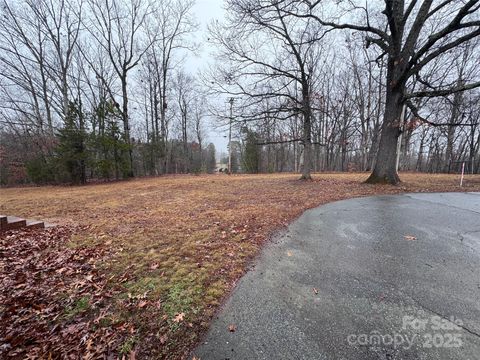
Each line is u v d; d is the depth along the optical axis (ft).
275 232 15.56
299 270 10.44
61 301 8.61
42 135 62.28
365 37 35.29
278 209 21.50
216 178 59.31
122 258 12.10
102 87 72.23
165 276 10.19
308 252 12.34
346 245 13.10
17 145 68.85
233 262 11.38
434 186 33.65
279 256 11.94
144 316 7.64
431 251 12.01
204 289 9.11
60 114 63.00
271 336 6.63
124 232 16.30
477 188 31.96
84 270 10.94
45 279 10.22
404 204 22.66
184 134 107.86
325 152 108.78
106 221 19.34
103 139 55.62
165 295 8.77
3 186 64.08
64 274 10.62
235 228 16.48
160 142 81.61
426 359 5.70
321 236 14.62
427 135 93.35
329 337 6.52
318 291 8.77
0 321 7.52
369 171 80.28
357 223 16.97
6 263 11.69
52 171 58.18
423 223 16.60
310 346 6.23
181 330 6.97
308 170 44.16
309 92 43.47
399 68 31.55
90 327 7.23
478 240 13.33
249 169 97.86
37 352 6.27
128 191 37.65
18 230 16.81
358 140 102.58
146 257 12.15
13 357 6.12
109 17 61.77
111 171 59.36
